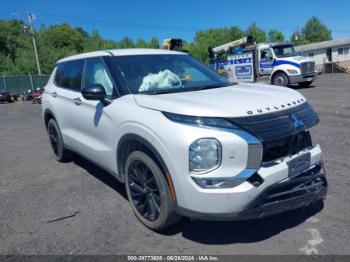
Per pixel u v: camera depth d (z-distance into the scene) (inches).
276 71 745.0
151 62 175.9
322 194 139.5
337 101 457.7
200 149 117.2
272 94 143.3
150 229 144.3
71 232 146.5
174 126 122.4
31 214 165.6
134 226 148.0
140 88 157.5
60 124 219.9
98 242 137.3
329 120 331.9
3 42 2486.5
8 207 175.5
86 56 199.6
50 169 232.8
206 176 117.0
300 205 130.9
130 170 148.7
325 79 986.7
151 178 138.2
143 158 136.5
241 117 119.3
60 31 3336.6
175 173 122.2
